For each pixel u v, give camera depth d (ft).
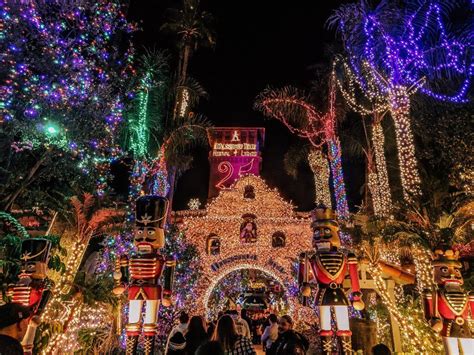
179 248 58.54
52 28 36.24
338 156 59.00
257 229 63.10
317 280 21.12
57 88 35.96
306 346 21.42
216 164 115.24
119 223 35.86
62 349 29.40
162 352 45.19
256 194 65.00
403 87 38.93
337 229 22.34
